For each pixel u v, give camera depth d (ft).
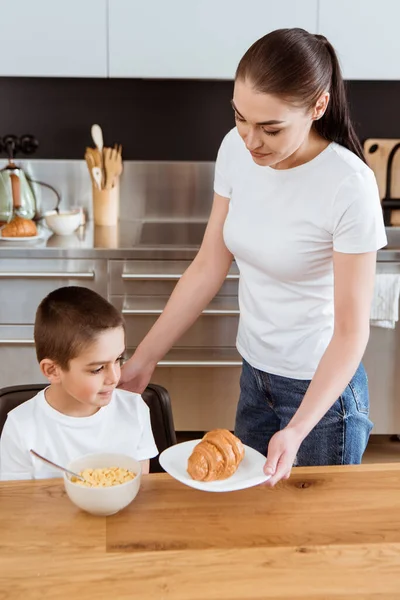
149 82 11.45
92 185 11.16
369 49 10.16
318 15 10.00
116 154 10.98
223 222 5.78
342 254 4.90
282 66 4.25
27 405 4.76
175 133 11.64
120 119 11.54
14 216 10.71
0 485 4.25
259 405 5.94
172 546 3.68
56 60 10.05
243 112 4.40
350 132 5.08
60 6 9.87
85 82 11.38
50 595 3.31
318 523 3.91
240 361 9.99
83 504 3.88
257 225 5.28
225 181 5.63
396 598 3.35
